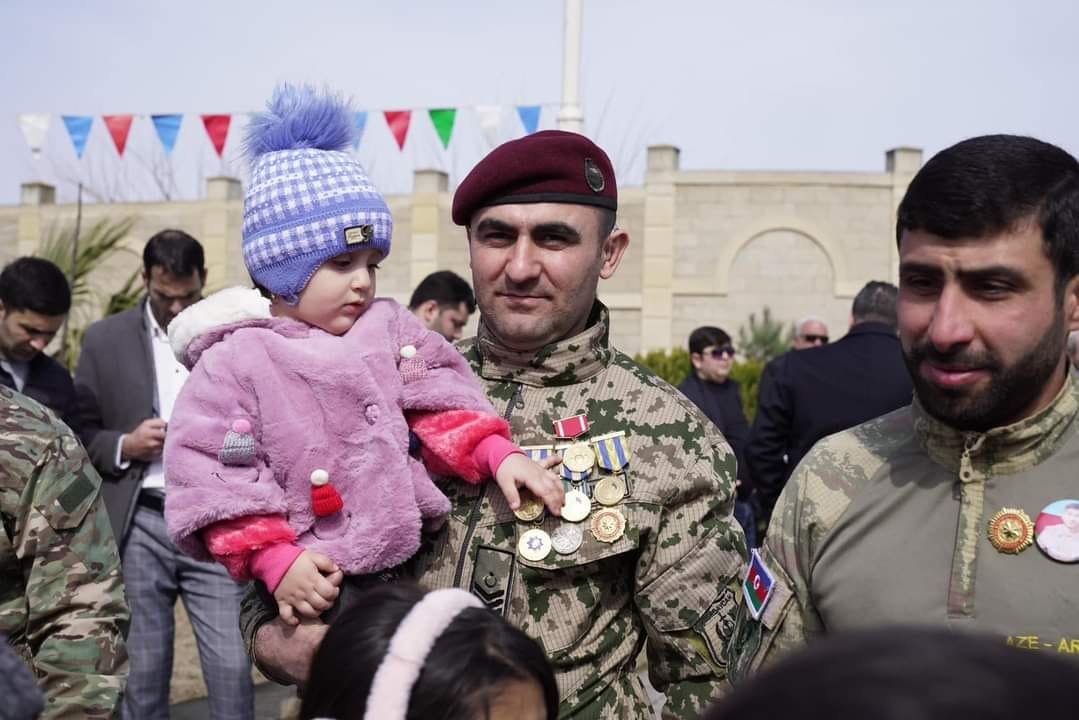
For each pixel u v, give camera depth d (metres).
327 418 2.41
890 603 1.93
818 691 0.63
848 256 23.70
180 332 2.53
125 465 4.59
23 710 1.40
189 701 6.30
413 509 2.38
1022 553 1.85
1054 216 1.78
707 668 2.42
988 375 1.82
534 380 2.61
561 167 2.49
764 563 2.14
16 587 2.47
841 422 5.39
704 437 2.55
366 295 2.57
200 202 24.69
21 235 24.89
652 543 2.45
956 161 1.81
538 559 2.42
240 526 2.33
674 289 23.91
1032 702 0.60
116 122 11.34
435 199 24.16
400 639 1.56
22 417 2.50
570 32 8.39
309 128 2.60
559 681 2.40
